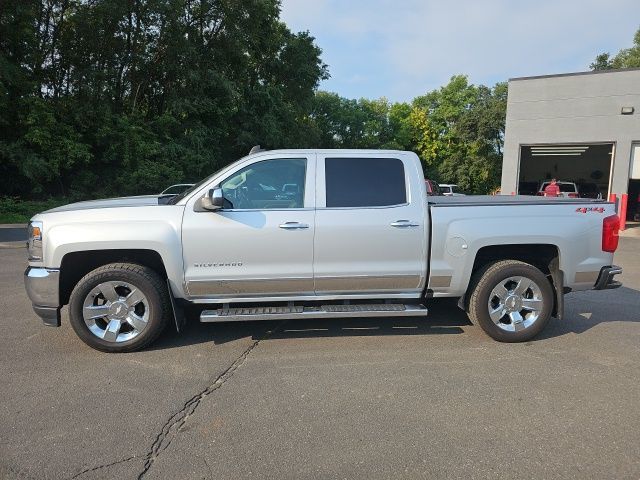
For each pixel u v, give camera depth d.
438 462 2.79
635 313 5.95
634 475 2.67
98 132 21.06
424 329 5.21
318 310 4.61
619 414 3.36
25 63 20.23
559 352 4.55
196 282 4.47
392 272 4.66
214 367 4.17
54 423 3.22
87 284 4.36
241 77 28.27
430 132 45.12
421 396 3.62
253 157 4.62
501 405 3.48
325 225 4.52
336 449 2.92
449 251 4.68
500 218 4.72
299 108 32.09
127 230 4.35
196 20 25.08
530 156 24.97
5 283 7.46
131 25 22.48
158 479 2.64
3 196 19.59
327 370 4.11
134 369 4.12
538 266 5.16
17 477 2.65
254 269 4.50
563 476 2.66
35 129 18.72
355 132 46.88
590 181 26.22
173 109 23.70
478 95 43.28
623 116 18.55
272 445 2.96
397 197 4.68
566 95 19.58
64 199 20.62
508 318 4.91
